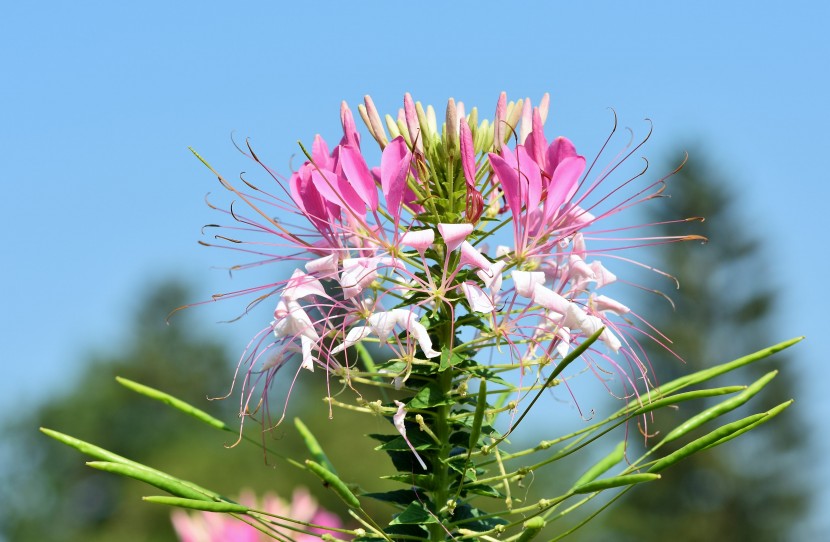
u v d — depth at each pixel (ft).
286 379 17.92
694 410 20.53
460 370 3.21
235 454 17.62
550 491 13.94
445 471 3.21
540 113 3.36
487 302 3.13
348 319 3.22
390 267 3.22
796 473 20.72
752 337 21.56
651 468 3.10
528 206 3.21
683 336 21.18
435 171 3.33
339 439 16.47
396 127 3.40
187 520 3.76
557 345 3.20
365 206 3.23
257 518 3.13
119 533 20.33
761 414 3.06
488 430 3.23
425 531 3.22
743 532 20.39
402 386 3.22
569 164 3.20
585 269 3.23
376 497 3.24
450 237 3.10
